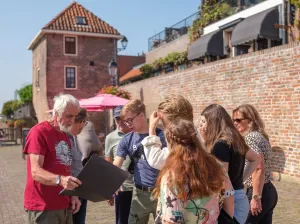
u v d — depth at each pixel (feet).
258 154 11.55
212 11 65.72
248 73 36.24
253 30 49.47
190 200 8.21
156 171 12.16
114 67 67.77
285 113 31.99
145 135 12.67
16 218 23.71
